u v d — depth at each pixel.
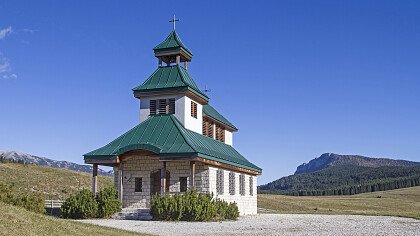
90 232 18.67
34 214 18.94
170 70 41.59
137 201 37.41
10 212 17.66
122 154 35.47
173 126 38.00
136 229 24.38
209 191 35.78
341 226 28.75
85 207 33.19
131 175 37.88
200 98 41.94
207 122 45.03
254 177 47.34
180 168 36.59
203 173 36.12
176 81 40.16
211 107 49.72
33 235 15.97
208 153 35.78
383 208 89.19
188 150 34.16
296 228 26.67
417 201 124.69
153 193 37.44
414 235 22.70
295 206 72.38
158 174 37.66
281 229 25.84
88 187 77.62
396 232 24.41
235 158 42.59
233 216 34.66
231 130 51.62
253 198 46.56
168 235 21.36
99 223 28.44
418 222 33.31
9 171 77.94
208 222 30.70
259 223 30.58
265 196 93.44
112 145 37.50
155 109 40.31
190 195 32.12
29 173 80.06
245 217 38.50
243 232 23.50
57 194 68.62
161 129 37.97
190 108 40.56
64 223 19.14
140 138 37.44
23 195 25.61
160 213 31.61
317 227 27.69
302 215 44.34
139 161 37.91
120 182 35.75
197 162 34.78
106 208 33.53
